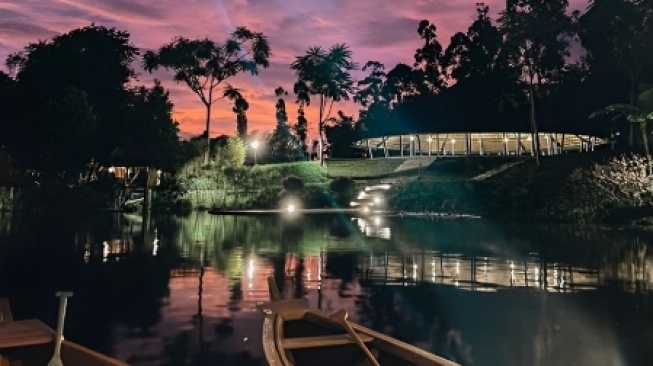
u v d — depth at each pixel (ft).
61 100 160.35
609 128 198.90
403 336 31.27
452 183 156.15
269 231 95.71
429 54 304.71
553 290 44.83
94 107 192.44
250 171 180.96
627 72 186.80
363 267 55.67
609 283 47.83
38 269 53.01
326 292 43.14
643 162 125.90
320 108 239.30
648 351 28.71
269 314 25.94
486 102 227.81
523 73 185.47
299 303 28.07
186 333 30.91
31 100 172.35
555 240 82.43
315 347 22.76
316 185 173.47
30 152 157.28
